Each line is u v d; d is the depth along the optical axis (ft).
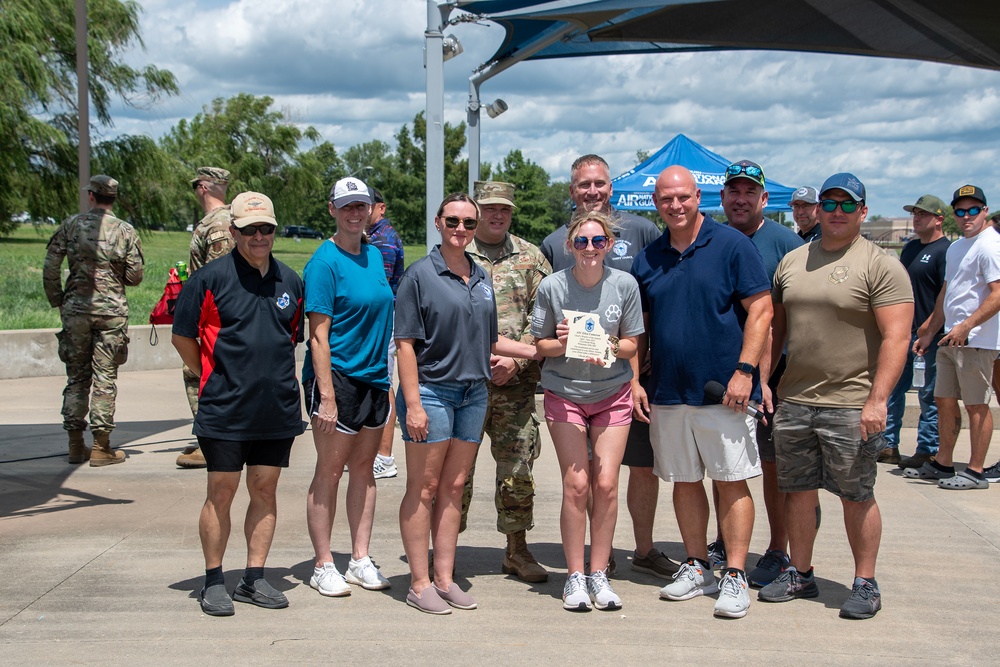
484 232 16.48
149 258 134.00
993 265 22.34
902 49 31.35
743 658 12.92
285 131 220.43
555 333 15.28
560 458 15.15
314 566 16.76
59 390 35.45
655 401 15.40
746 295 14.70
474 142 42.39
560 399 15.17
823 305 14.64
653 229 17.62
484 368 14.88
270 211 14.08
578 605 14.66
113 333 23.80
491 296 15.11
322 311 14.74
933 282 25.13
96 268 23.62
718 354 14.89
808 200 21.48
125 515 19.58
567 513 15.12
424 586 14.78
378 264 15.72
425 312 14.58
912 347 25.21
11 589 15.16
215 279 14.11
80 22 30.25
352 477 15.88
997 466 24.03
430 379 14.66
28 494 21.20
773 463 16.46
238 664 12.42
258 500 14.78
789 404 15.05
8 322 44.86
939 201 25.31
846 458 14.55
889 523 20.07
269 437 14.32
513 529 16.20
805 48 34.17
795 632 13.96
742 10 31.19
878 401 14.20
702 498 15.72
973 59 31.24
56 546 17.46
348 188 15.06
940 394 23.63
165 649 12.87
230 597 14.75
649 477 16.51
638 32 34.60
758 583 16.26
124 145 93.76
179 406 33.09
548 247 17.53
